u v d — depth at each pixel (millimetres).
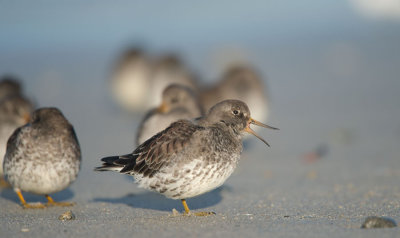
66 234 7535
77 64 26875
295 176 12320
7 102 11914
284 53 27531
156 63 19672
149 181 8555
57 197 10734
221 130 9023
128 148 15812
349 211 8891
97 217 8789
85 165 13859
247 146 15789
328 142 15656
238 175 12586
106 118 19984
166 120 11828
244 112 9422
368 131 16516
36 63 26531
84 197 10703
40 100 21781
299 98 21156
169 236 7332
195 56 26328
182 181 8328
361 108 19359
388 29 30562
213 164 8375
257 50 27938
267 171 12922
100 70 25953
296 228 7613
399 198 9758
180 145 8352
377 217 7641
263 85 16656
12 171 9586
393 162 13078
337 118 18266
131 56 21938
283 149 15164
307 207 9359
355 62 25594
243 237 7215
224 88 16281
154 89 18406
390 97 20578
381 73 23953
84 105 21547
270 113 19469
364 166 12875
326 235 7191
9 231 7762
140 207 9727
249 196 10516
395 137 15703
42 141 9375
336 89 22141
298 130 17188
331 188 10969
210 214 8766
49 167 9406
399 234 7113
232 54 25719
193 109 12328
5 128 11633
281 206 9531
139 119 20234
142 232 7578
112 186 11680
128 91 21859
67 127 9680
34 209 9570
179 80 18141
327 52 27484
